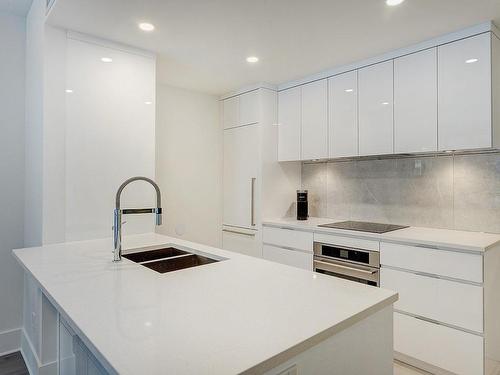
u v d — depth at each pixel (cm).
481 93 216
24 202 276
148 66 259
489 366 206
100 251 196
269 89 350
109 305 111
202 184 381
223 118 390
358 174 328
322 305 112
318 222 324
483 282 198
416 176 286
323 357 97
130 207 249
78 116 226
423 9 196
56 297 119
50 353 204
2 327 265
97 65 234
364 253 256
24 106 276
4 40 268
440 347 215
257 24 216
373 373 116
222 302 114
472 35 220
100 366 107
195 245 218
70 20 210
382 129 269
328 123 309
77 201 225
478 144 218
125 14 202
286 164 366
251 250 353
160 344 84
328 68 303
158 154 346
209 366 74
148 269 158
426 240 221
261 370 76
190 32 227
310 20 210
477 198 252
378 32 228
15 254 189
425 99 244
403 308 233
